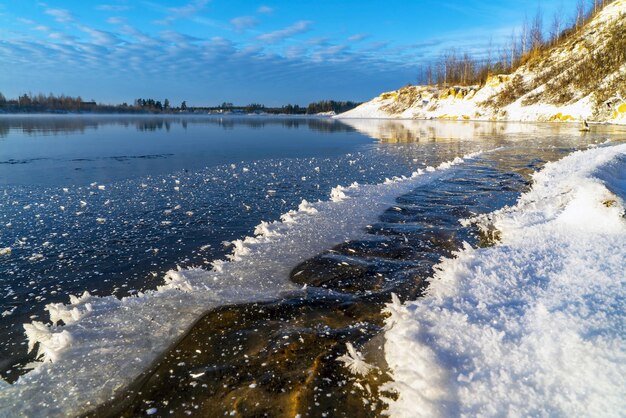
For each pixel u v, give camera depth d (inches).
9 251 184.1
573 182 245.6
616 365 77.5
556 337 89.6
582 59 1528.1
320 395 85.7
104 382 93.4
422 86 2935.5
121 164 476.1
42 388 92.0
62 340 107.7
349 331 111.4
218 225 226.7
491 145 636.1
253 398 86.2
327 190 324.5
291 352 102.0
